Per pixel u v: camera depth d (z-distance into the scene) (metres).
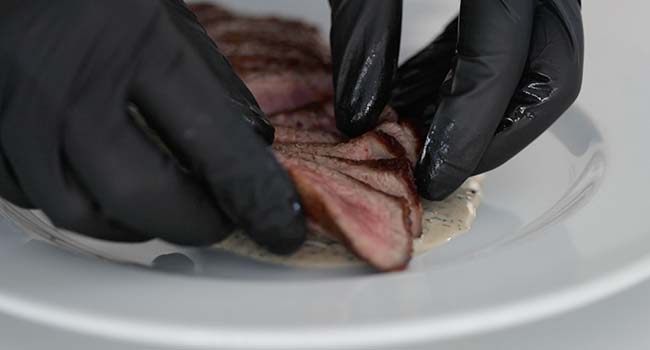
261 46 0.56
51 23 0.39
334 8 0.48
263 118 0.43
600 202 0.44
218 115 0.40
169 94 0.39
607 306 0.41
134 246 0.43
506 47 0.44
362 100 0.47
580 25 0.46
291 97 0.53
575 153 0.50
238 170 0.40
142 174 0.39
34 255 0.40
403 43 0.59
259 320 0.37
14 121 0.39
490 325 0.37
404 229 0.43
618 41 0.55
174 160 0.40
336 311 0.37
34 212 0.44
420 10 0.61
